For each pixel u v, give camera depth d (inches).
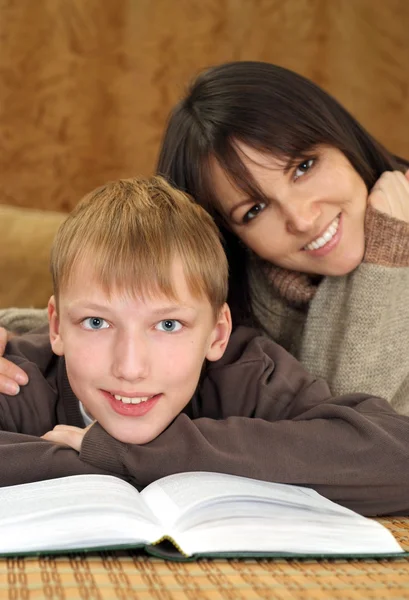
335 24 100.3
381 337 50.1
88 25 97.5
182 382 37.3
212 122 48.8
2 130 97.4
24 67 97.0
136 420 36.5
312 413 38.4
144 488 34.0
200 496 29.9
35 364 43.7
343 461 35.6
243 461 35.1
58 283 38.5
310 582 25.7
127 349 35.7
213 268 39.5
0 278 68.9
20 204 98.4
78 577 25.1
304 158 48.2
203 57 99.3
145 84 99.1
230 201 49.1
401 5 101.2
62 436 37.3
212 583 25.1
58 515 28.2
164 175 52.2
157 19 98.5
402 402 51.2
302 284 54.2
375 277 49.8
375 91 101.8
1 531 27.4
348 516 32.0
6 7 96.0
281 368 43.7
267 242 50.1
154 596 23.6
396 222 50.1
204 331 38.8
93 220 38.3
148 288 36.0
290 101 49.6
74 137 98.7
